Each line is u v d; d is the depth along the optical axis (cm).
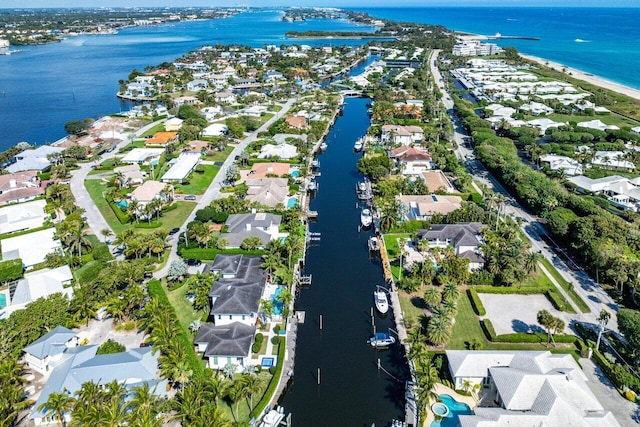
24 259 12656
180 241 13875
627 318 9400
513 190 17838
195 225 13550
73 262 12681
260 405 8244
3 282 11919
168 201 16838
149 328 9838
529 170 18500
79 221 14088
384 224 14788
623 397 8512
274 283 12131
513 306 11262
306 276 12875
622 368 8988
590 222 13338
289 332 10406
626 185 17638
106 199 17062
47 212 15462
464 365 8812
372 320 11169
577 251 13388
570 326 10481
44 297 10738
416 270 12175
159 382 8362
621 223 13575
